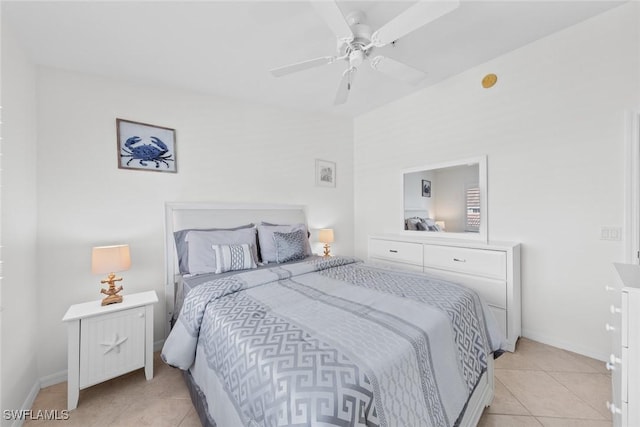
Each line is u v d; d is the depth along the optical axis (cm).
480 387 137
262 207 294
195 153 259
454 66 252
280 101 299
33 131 185
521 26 196
